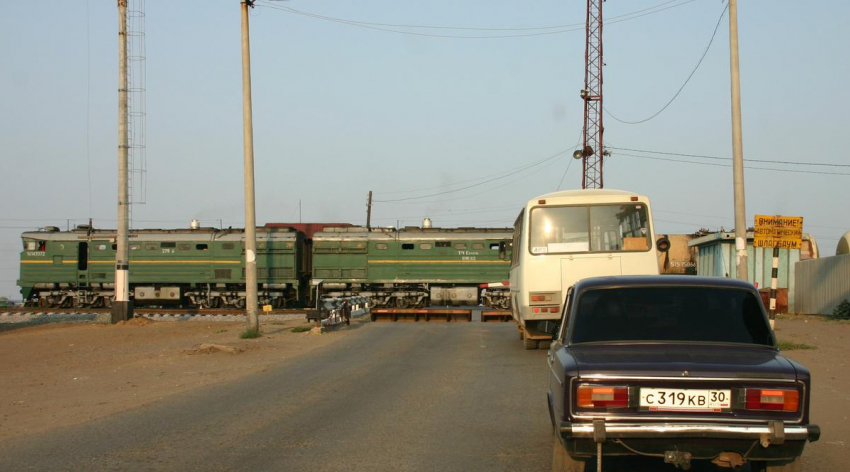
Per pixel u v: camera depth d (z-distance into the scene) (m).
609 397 5.52
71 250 39.12
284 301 39.41
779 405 5.40
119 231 28.25
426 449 7.88
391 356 16.89
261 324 27.33
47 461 7.49
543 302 15.37
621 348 6.29
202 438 8.49
